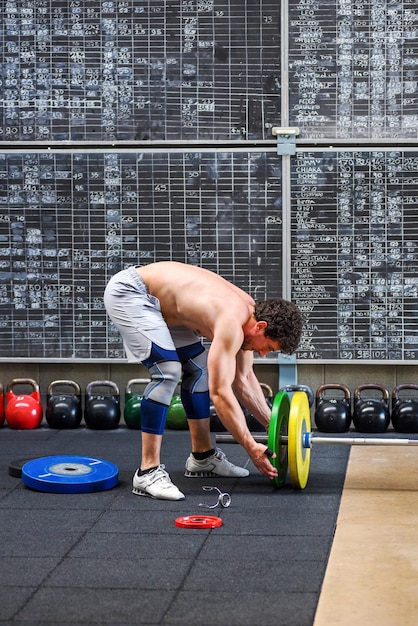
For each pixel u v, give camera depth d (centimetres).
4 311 614
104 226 605
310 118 595
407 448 523
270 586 290
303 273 596
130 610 269
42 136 610
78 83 607
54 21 607
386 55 592
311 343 597
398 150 590
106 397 590
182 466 481
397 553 324
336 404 573
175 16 600
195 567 309
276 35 596
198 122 601
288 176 593
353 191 593
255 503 399
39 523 368
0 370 623
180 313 412
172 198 602
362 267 595
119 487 432
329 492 419
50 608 271
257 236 599
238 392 441
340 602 275
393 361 594
